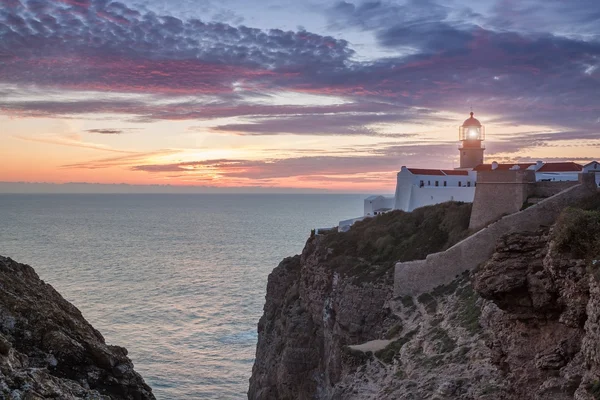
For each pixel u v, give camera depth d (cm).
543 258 3091
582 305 2645
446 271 6103
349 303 6588
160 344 10338
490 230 5988
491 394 3700
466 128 10744
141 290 15250
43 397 1873
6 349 1988
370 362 5281
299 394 6831
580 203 5912
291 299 8044
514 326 3209
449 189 9081
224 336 10912
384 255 7275
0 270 2661
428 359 4716
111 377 2378
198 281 16738
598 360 2258
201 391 8294
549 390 2639
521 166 9262
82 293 14688
